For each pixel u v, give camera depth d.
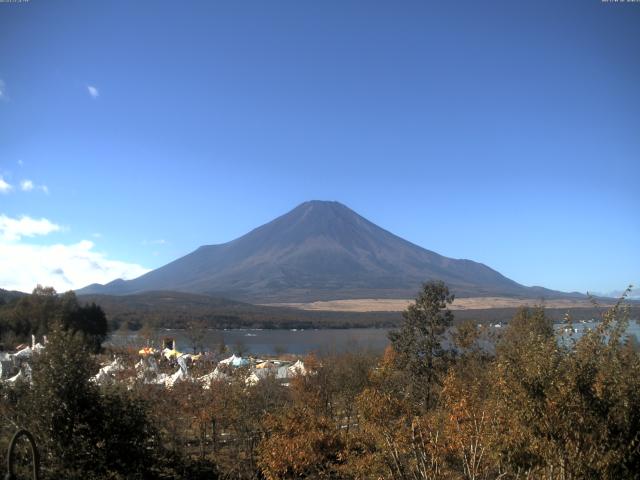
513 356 12.90
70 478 19.97
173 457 28.22
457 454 15.87
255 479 28.20
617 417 11.48
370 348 76.00
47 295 119.62
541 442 11.18
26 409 20.48
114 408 21.77
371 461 19.08
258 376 43.22
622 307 12.84
